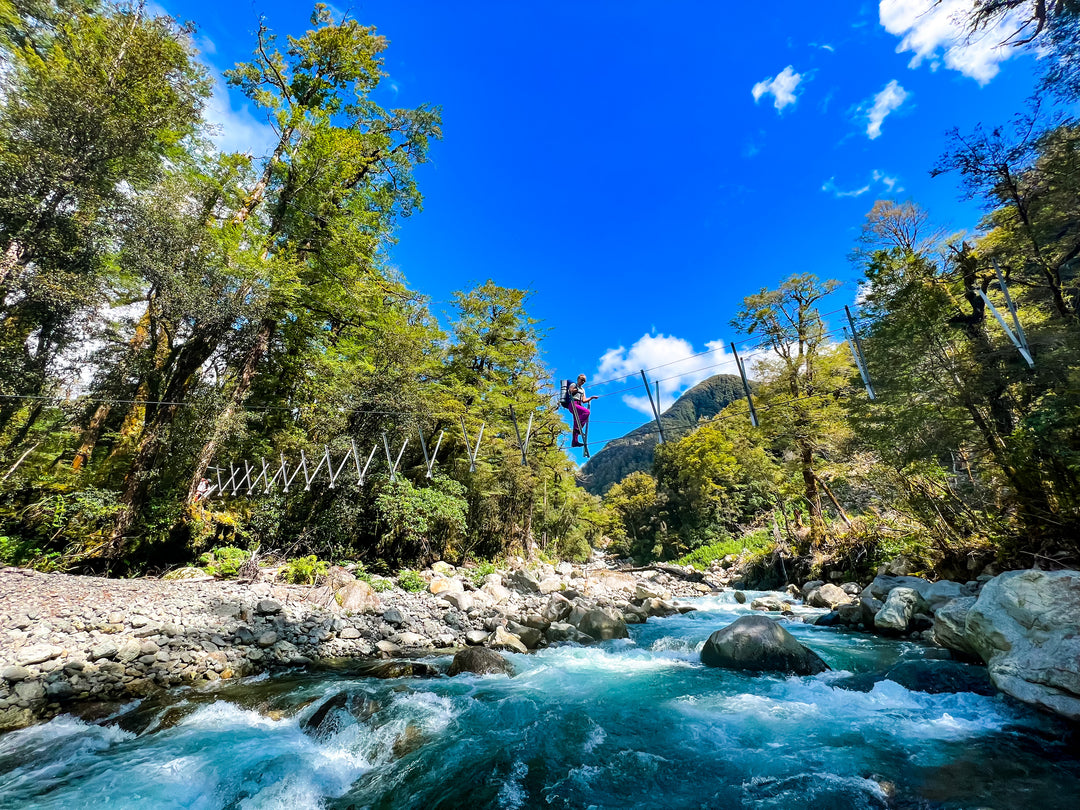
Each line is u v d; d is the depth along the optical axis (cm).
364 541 1745
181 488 1324
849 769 432
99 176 1139
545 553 3027
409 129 2045
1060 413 791
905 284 978
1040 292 897
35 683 600
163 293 1218
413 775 455
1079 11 650
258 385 1825
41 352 1198
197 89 1392
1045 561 869
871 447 1217
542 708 621
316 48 1839
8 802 398
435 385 1908
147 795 414
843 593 1455
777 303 2180
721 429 4000
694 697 651
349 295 1698
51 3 1245
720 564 2992
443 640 1038
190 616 884
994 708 540
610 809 391
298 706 627
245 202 1540
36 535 1157
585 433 839
